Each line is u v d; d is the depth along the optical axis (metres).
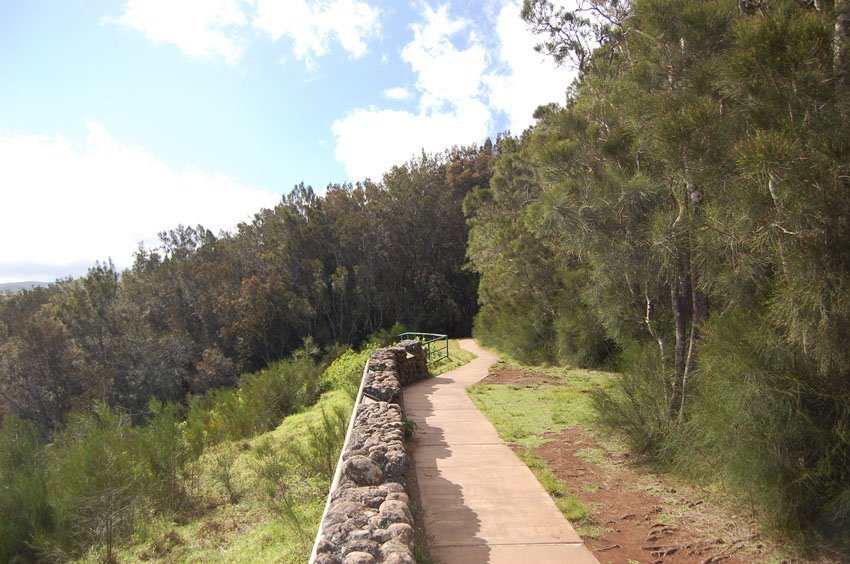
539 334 15.12
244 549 5.02
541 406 8.72
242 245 45.59
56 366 36.38
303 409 11.90
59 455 8.05
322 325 40.50
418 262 46.12
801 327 3.56
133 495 6.03
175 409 11.21
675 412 5.72
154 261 45.47
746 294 4.40
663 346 6.43
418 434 7.08
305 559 4.54
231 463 7.83
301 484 6.46
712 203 4.55
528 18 14.14
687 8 4.86
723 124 4.29
